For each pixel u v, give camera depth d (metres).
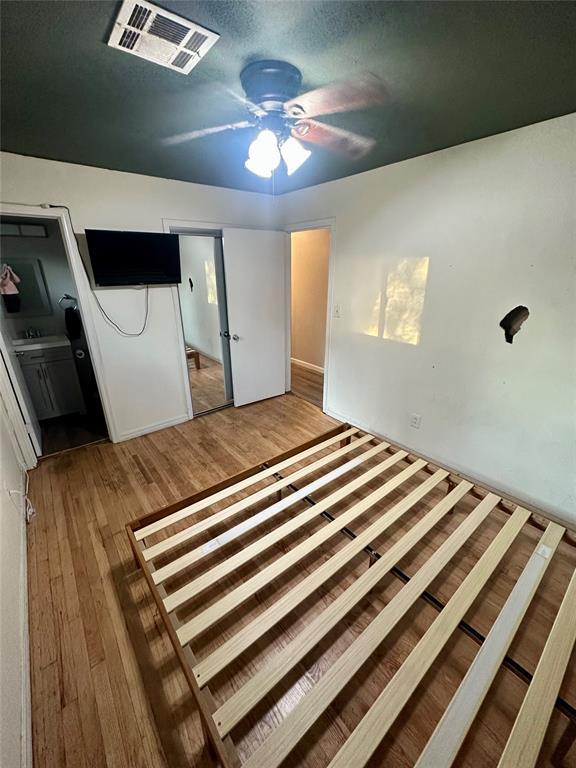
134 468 2.70
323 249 4.65
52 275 3.47
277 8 0.95
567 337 1.85
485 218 2.03
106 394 2.93
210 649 1.43
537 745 0.99
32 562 1.83
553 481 2.06
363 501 2.01
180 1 0.92
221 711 1.06
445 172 2.15
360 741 1.00
